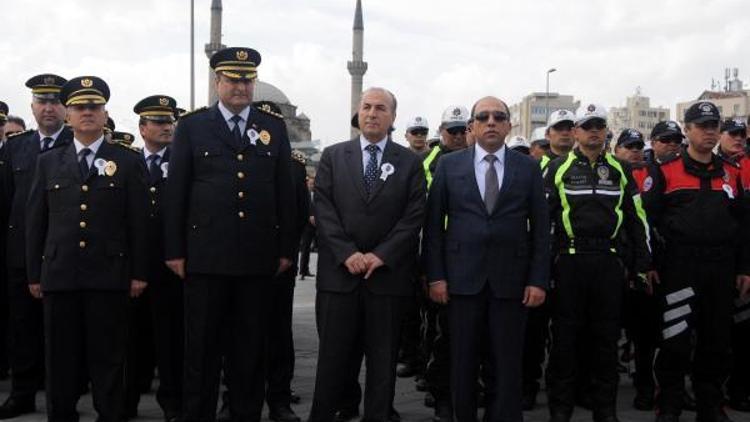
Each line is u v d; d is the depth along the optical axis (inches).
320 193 218.7
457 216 216.1
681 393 235.1
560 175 232.8
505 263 211.9
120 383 219.5
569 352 228.2
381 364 209.9
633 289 252.7
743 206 237.1
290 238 223.8
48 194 218.7
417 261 231.0
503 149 219.8
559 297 229.3
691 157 235.1
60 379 216.8
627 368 334.0
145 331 277.1
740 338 254.8
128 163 222.2
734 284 236.1
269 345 244.8
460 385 213.5
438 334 236.8
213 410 214.8
